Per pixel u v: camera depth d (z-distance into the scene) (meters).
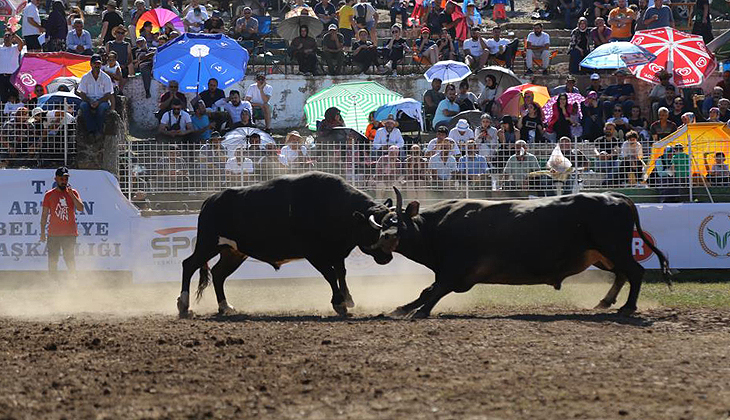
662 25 36.81
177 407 10.67
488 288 22.55
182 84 31.69
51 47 34.72
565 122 29.78
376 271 24.66
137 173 25.03
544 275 17.77
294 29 36.22
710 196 25.28
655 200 25.33
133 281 24.39
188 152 25.00
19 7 38.38
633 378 11.91
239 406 10.70
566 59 39.22
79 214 24.41
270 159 24.75
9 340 14.46
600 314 17.61
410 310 17.84
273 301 20.92
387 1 46.16
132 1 44.12
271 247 18.34
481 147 25.28
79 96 27.02
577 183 25.03
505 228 17.59
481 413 10.38
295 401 10.90
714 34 41.09
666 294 20.94
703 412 10.41
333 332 14.96
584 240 17.62
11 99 30.12
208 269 19.27
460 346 13.73
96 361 12.94
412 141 29.94
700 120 30.91
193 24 37.44
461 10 38.19
